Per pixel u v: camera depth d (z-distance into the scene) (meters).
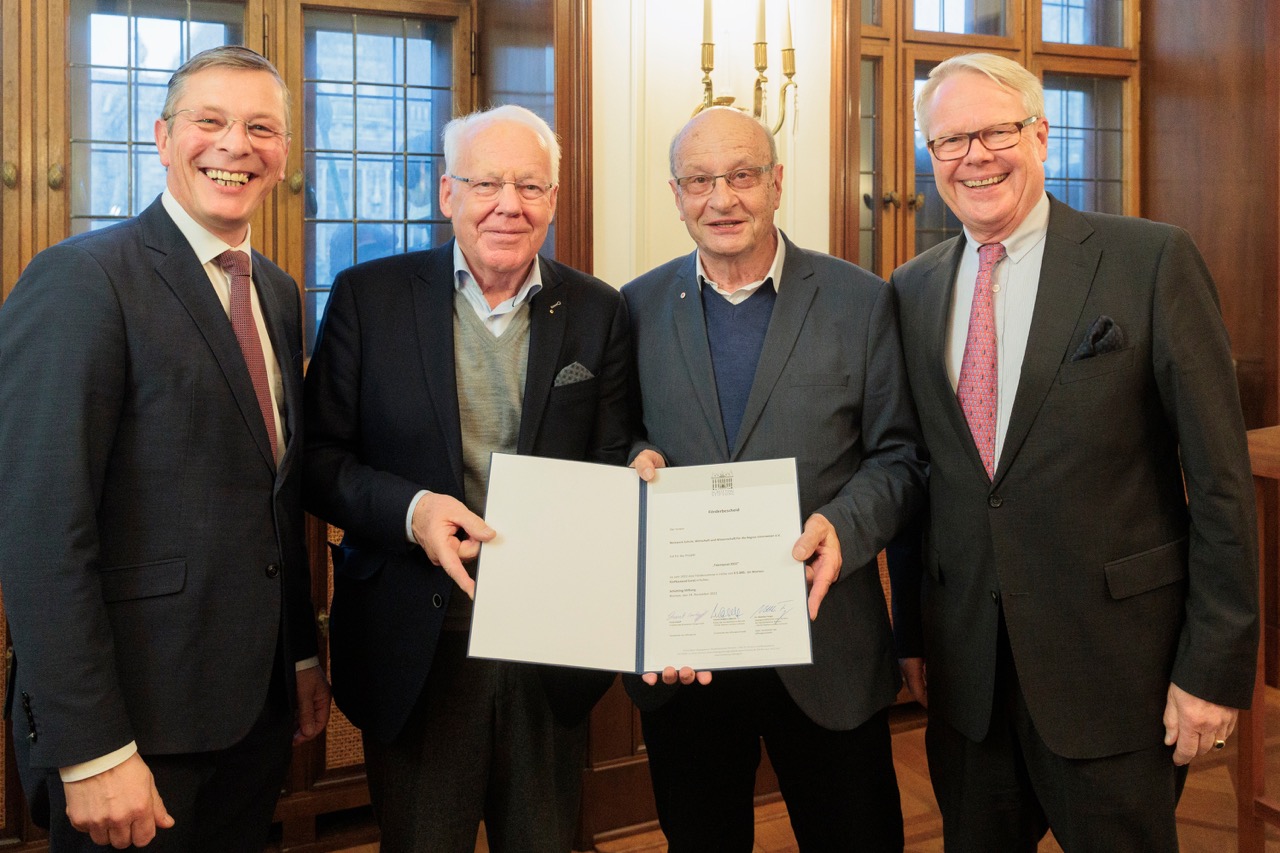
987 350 1.62
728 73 2.67
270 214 2.71
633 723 2.65
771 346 1.74
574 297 1.81
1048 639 1.53
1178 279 1.50
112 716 1.29
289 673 1.53
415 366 1.69
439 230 2.93
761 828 2.67
